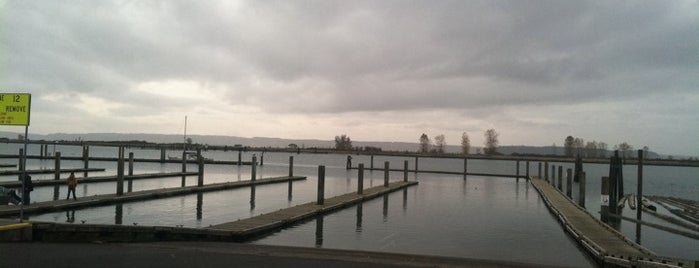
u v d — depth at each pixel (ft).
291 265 40.14
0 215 84.94
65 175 188.55
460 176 280.10
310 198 134.10
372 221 95.09
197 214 99.19
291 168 203.72
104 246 46.91
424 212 111.96
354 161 507.30
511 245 74.54
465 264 45.98
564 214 99.91
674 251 74.90
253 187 163.53
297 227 84.12
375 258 46.65
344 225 88.89
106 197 108.06
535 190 183.11
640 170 102.99
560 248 72.59
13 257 38.60
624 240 69.36
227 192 144.56
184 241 61.62
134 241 57.21
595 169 451.53
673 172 484.74
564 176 298.97
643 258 52.31
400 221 96.58
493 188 191.42
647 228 97.09
